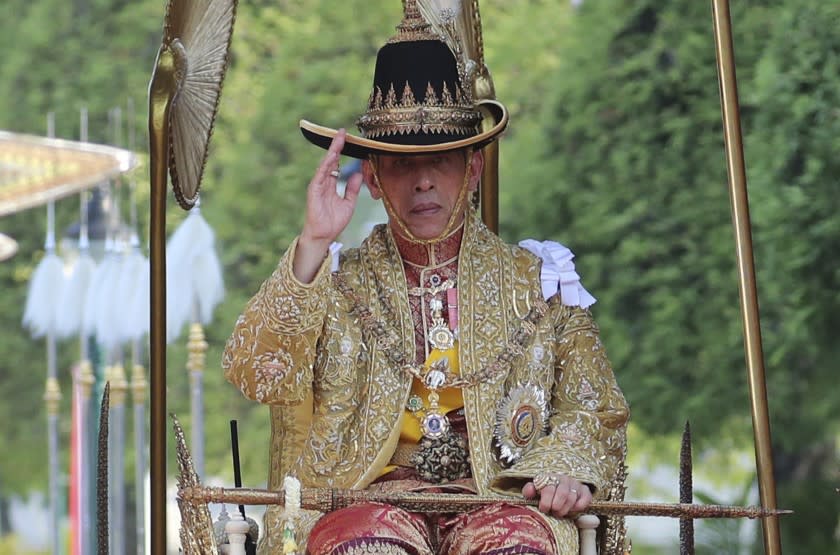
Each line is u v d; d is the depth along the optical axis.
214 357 39.72
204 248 18.03
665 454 34.25
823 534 28.58
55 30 48.62
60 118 48.09
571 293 12.02
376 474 11.41
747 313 12.05
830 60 28.97
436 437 11.49
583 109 34.12
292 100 41.78
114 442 22.19
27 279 47.03
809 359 29.94
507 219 34.81
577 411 11.84
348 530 10.52
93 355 22.47
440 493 11.20
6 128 48.19
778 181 29.19
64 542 31.16
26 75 48.41
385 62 11.91
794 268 28.98
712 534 27.58
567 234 34.09
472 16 14.18
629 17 33.94
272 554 11.28
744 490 29.05
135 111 48.06
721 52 12.27
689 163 32.69
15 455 47.59
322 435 11.48
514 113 39.12
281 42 43.09
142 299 21.69
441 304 11.82
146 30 48.69
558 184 34.12
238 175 41.38
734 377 31.31
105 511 12.35
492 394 11.55
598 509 11.08
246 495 10.68
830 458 31.25
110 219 25.73
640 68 33.28
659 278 32.06
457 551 10.85
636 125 33.34
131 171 28.83
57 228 46.91
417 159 11.72
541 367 11.73
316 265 11.02
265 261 40.78
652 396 31.92
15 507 48.81
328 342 11.59
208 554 10.78
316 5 42.97
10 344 47.22
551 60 39.50
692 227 32.34
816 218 28.77
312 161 41.53
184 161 13.02
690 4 33.03
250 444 39.59
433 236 11.78
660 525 39.03
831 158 28.73
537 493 11.11
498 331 11.75
